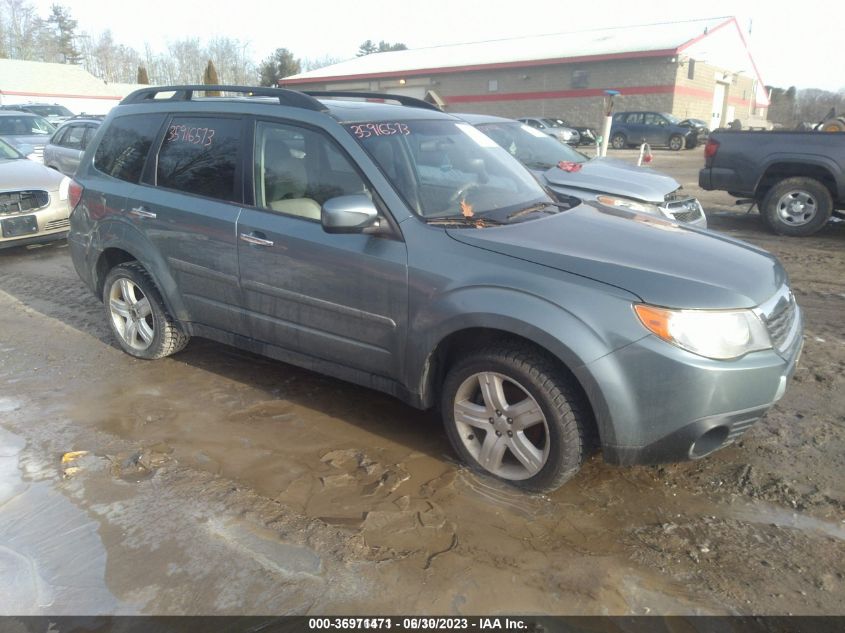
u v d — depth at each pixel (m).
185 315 4.62
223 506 3.25
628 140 29.25
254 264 4.04
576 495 3.35
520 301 3.10
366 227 3.48
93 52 87.38
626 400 2.97
